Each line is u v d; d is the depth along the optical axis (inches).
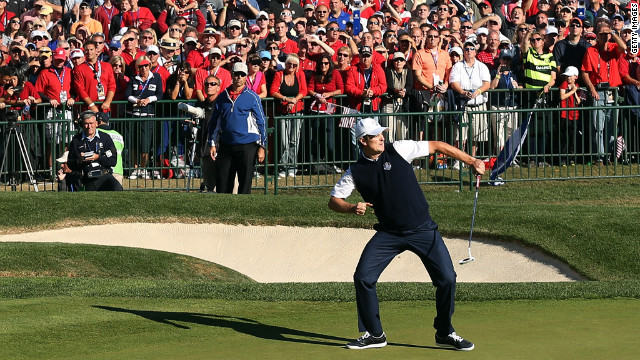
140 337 904.3
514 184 1973.4
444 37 2169.0
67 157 1814.7
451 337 834.2
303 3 2549.2
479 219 1545.3
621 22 2228.1
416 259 1472.7
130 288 1176.8
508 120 1948.8
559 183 1977.1
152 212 1646.2
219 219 1621.6
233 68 1739.7
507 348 827.4
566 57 2085.4
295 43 2202.3
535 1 2566.4
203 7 2429.9
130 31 2078.0
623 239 1429.6
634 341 842.8
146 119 1919.3
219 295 1117.1
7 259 1389.0
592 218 1520.7
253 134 1758.1
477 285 1143.6
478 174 854.5
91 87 1974.7
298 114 1977.1
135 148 1952.5
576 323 921.5
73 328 942.4
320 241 1563.7
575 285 1132.5
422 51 2016.5
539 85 2053.4
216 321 971.3
